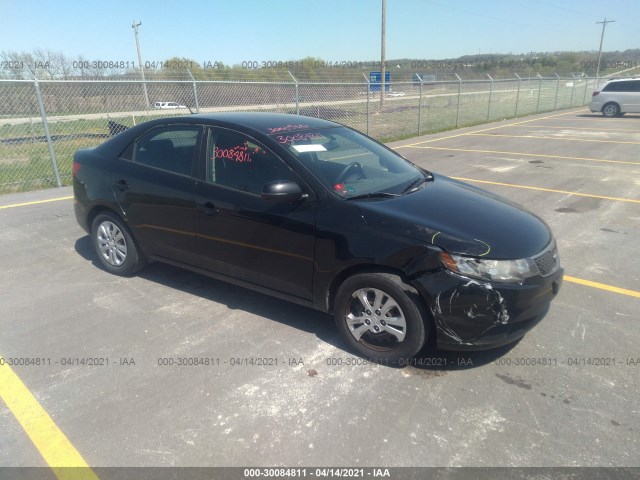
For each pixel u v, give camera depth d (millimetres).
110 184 4332
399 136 15680
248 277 3715
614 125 18938
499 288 2896
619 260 5137
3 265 4828
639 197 7766
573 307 4066
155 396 2881
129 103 15477
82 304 4016
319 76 23469
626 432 2629
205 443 2523
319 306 3434
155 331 3602
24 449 2479
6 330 3596
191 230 3883
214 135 3832
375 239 3072
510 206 3764
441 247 2951
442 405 2834
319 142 3844
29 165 10508
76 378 3041
